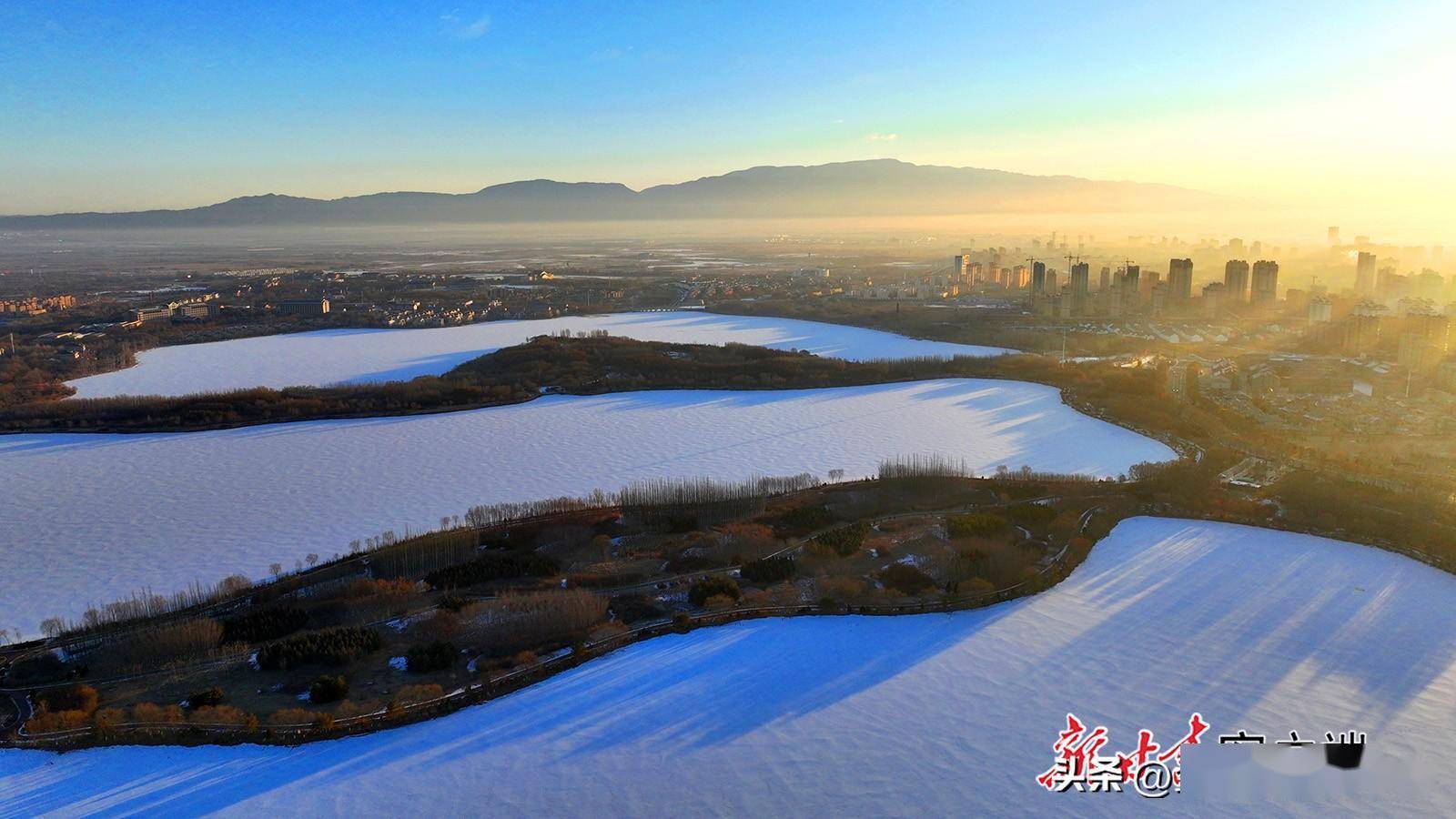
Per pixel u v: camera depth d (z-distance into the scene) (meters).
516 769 96.00
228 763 96.88
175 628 121.75
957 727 103.06
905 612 130.38
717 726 103.50
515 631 122.12
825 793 92.38
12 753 98.50
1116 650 119.81
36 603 144.25
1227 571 144.12
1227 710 106.06
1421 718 104.12
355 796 91.88
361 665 115.44
